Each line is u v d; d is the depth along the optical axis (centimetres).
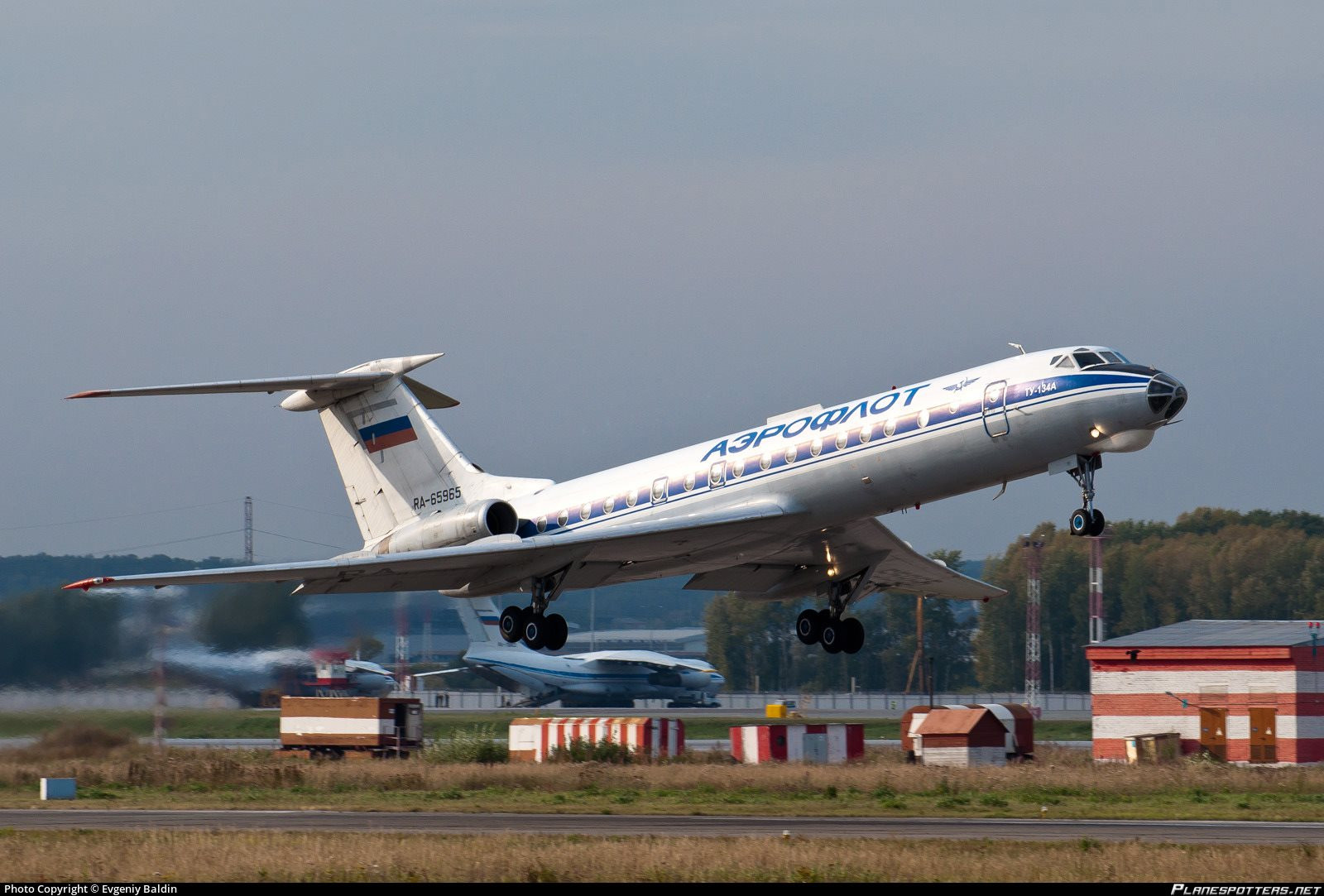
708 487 9294
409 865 5494
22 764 12175
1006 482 8575
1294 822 7756
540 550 9456
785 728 13050
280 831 7119
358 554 10844
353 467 11012
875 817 7988
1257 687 12556
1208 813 8200
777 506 8900
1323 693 12562
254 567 9362
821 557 10012
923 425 8475
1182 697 12875
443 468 10594
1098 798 9375
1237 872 5188
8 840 6681
